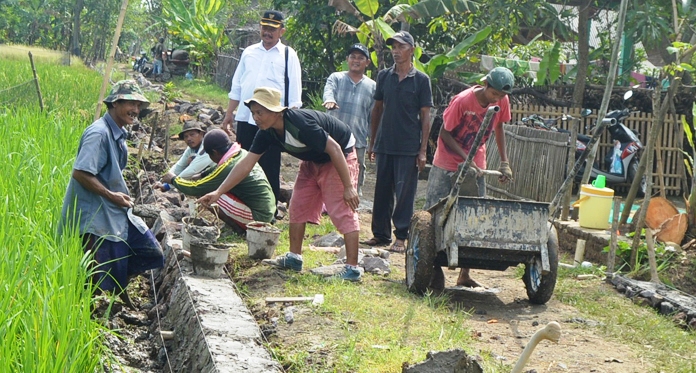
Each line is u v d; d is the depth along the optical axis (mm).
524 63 15016
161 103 20312
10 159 8852
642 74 17625
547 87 15203
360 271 7543
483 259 7125
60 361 4797
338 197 7418
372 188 13523
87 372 5141
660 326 6832
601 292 7895
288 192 11062
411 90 8930
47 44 51562
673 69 9906
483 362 5426
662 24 14578
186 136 10039
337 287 7137
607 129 14211
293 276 7395
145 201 10789
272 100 6957
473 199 6910
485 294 7746
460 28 16750
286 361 5531
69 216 6590
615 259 8859
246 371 5227
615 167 13688
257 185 8906
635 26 14734
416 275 7148
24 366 4680
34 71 15047
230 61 28766
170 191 10930
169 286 7434
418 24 17703
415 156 9039
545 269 6898
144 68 37438
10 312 5074
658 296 7602
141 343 6645
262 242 7832
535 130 11695
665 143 14133
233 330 5906
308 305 6633
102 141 6500
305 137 7031
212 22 32844
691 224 9461
